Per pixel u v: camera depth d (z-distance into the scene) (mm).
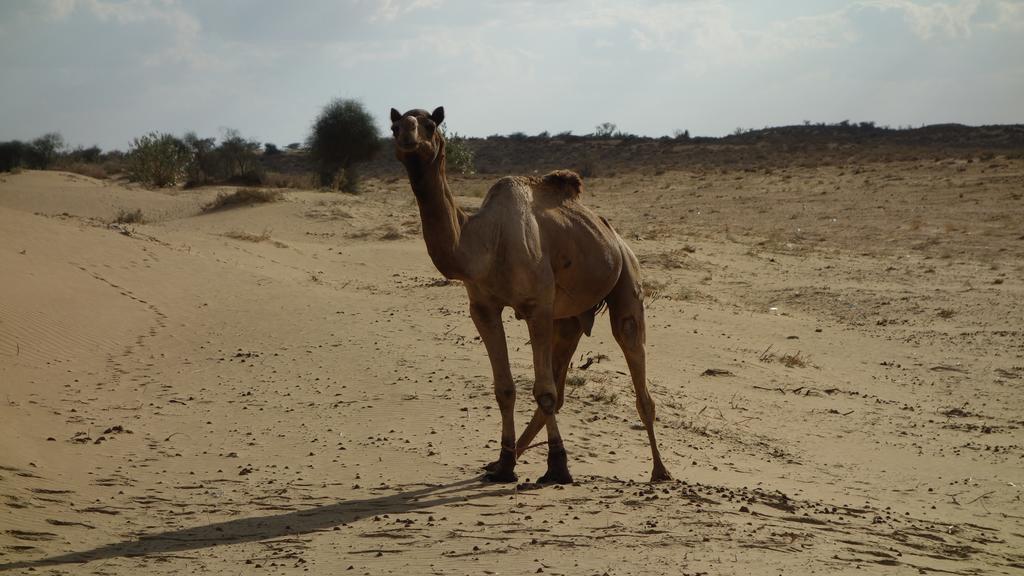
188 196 48875
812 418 14266
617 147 104438
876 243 36812
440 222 8211
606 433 11656
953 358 19656
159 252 25516
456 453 10078
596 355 16438
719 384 15797
